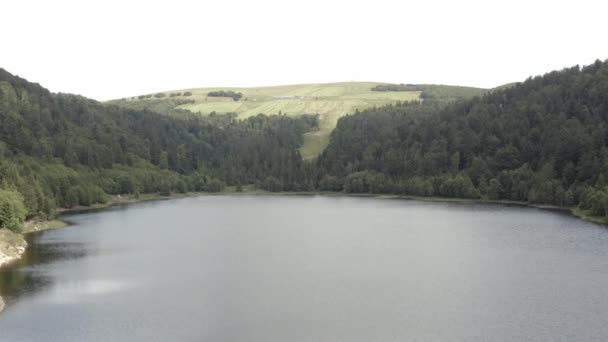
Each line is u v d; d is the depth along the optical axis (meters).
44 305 88.81
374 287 100.44
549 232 161.38
